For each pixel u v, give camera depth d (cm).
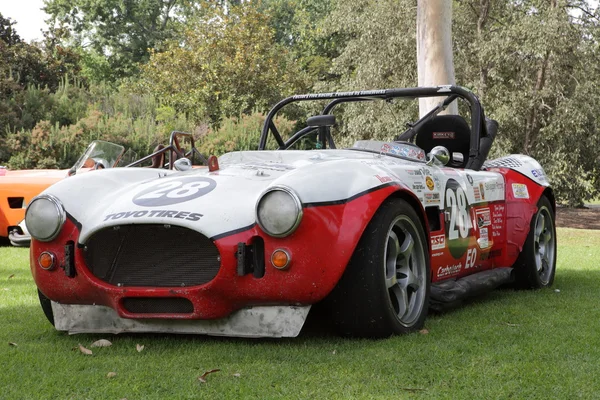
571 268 596
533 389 230
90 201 319
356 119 1562
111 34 3622
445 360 266
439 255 360
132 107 1750
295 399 223
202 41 2161
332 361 267
